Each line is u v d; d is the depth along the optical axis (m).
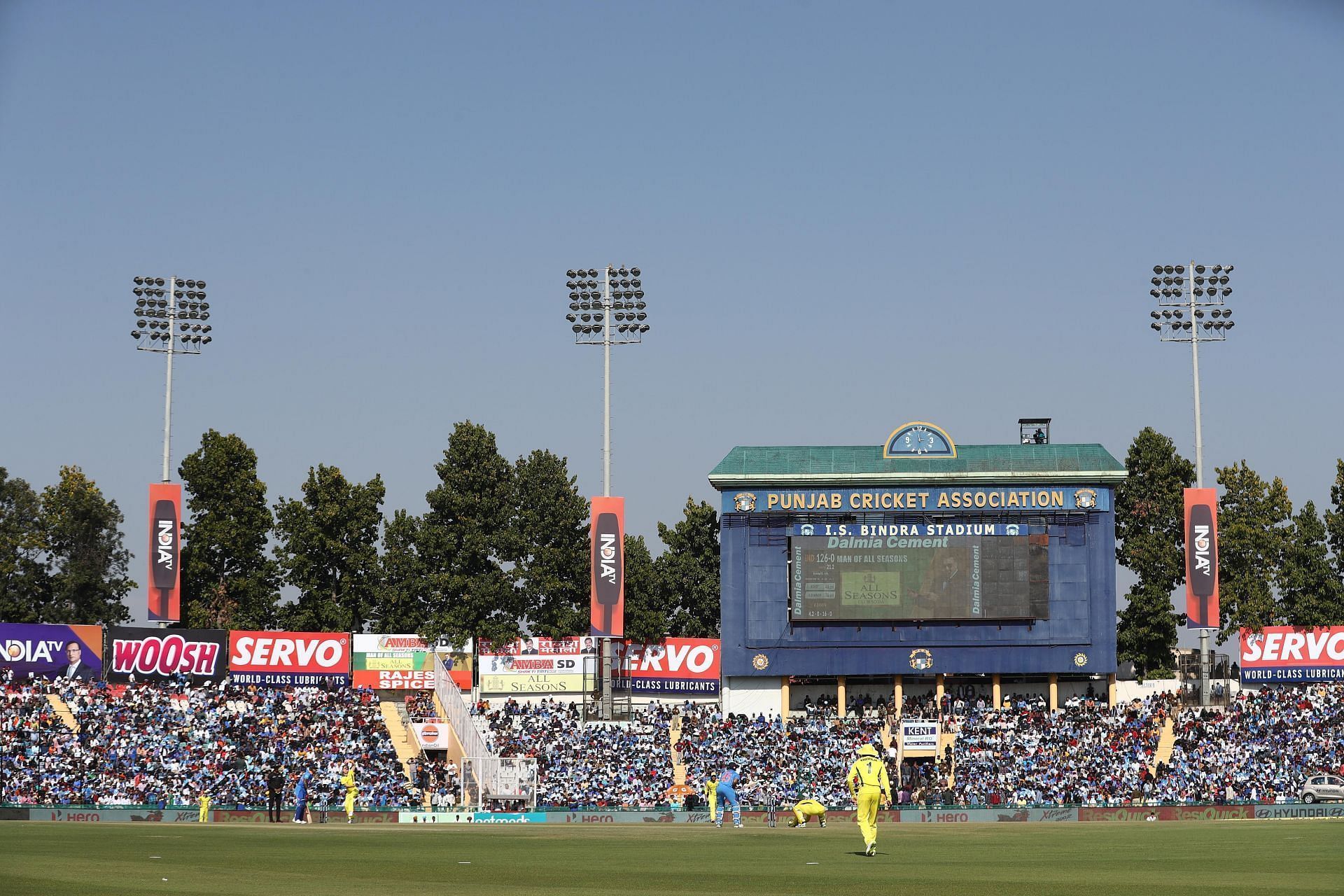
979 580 98.31
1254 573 110.56
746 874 31.08
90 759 84.69
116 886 27.28
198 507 110.75
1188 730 94.56
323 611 110.12
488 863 33.84
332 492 111.31
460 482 110.94
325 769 88.12
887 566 98.75
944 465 99.44
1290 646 101.25
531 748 95.62
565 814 80.44
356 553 111.00
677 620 115.38
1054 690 98.44
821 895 26.38
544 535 111.94
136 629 95.94
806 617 98.69
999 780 90.69
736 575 99.94
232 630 98.50
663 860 35.56
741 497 100.12
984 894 26.42
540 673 104.69
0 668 92.25
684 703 103.94
